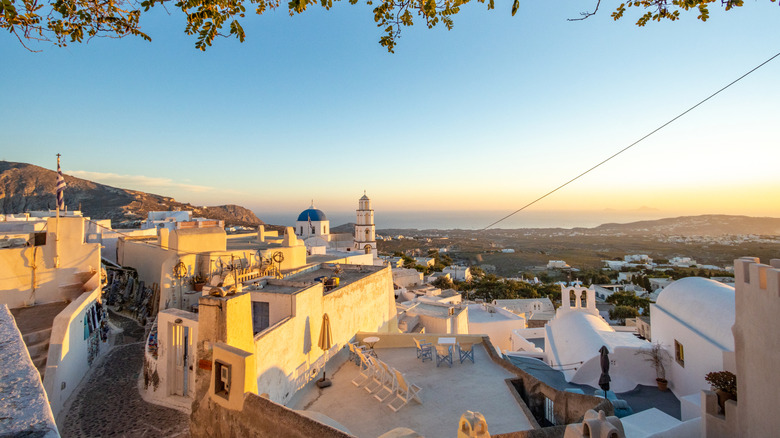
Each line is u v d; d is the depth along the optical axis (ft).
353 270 83.61
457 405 40.83
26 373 13.09
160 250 81.41
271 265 91.50
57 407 41.52
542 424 43.11
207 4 15.78
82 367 51.19
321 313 50.60
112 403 43.80
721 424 32.76
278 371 39.34
